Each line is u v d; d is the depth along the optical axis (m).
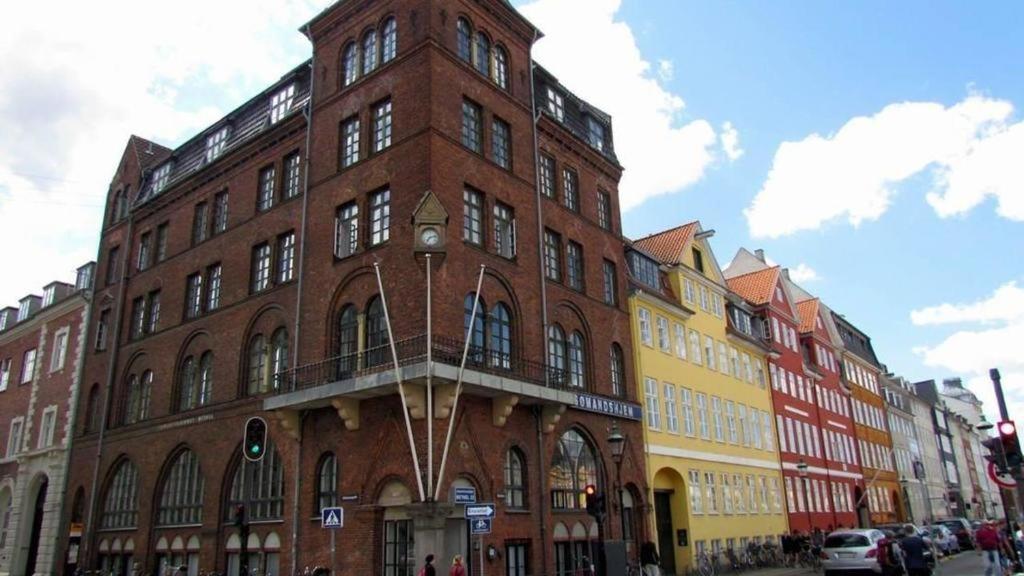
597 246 30.25
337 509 19.17
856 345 69.75
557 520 23.97
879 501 62.44
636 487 29.09
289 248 26.98
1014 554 21.17
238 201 29.92
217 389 28.17
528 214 26.12
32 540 36.66
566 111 30.66
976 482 109.50
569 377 26.52
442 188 22.44
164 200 34.31
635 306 32.44
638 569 26.75
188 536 27.33
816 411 53.56
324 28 27.41
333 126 25.98
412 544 20.00
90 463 33.44
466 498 19.73
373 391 20.56
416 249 21.00
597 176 31.61
